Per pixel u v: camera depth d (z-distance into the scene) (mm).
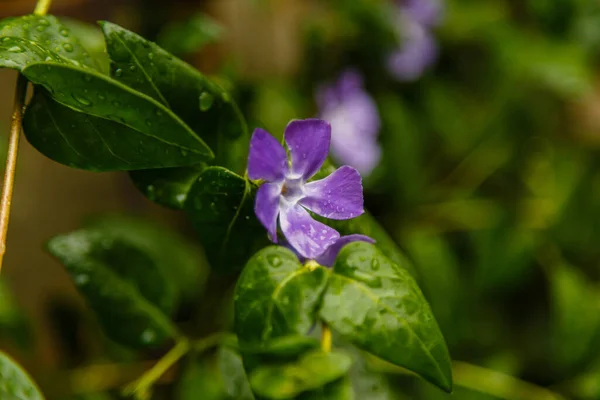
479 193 781
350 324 439
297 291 442
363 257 447
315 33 725
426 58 781
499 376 613
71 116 444
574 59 782
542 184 771
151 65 455
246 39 678
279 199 451
